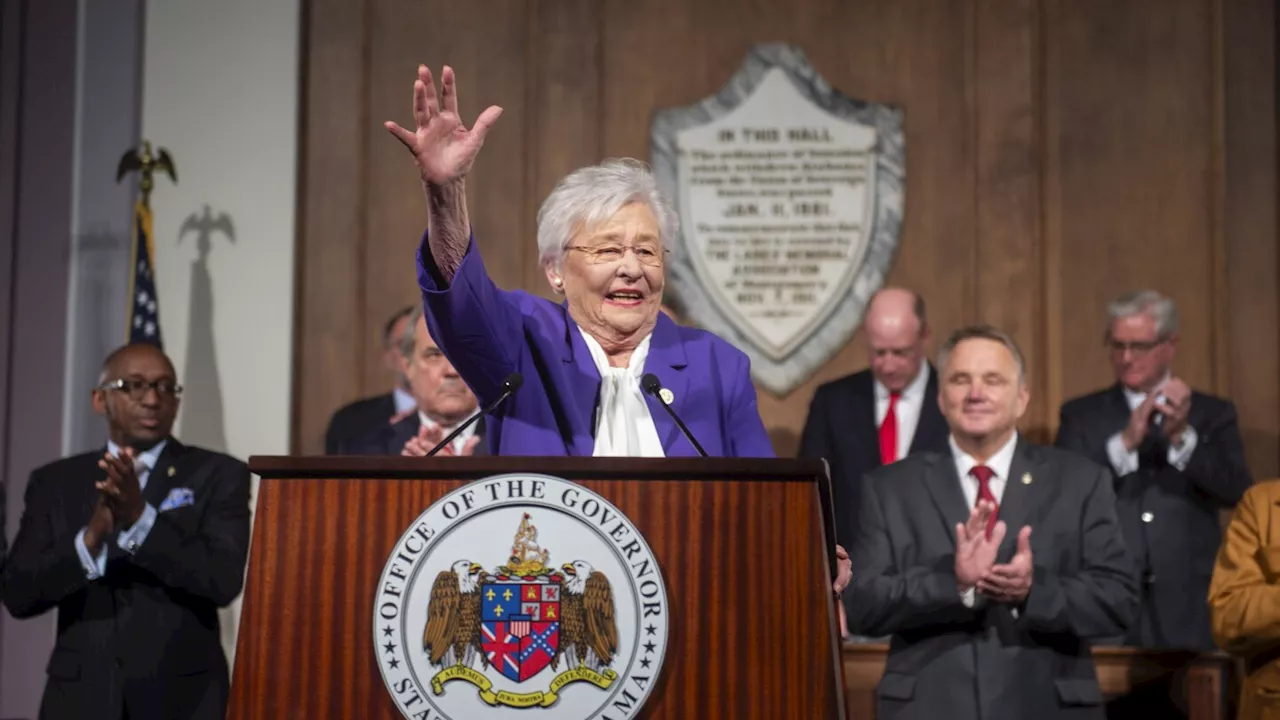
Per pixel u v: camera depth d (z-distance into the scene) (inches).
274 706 106.6
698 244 368.5
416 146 131.8
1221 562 230.7
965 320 362.9
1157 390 314.7
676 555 108.7
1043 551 250.5
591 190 156.6
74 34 368.2
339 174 373.4
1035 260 362.9
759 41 373.7
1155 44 366.6
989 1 370.9
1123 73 366.6
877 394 334.3
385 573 108.4
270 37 374.0
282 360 363.3
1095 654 288.5
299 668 107.2
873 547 258.7
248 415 361.7
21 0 363.9
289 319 364.8
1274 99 363.3
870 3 373.1
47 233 359.6
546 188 372.8
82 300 357.7
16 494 349.7
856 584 250.2
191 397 362.0
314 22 378.3
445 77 132.3
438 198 134.3
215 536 255.8
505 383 138.8
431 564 108.5
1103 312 360.2
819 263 366.3
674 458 109.9
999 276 363.6
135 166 343.3
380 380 366.6
